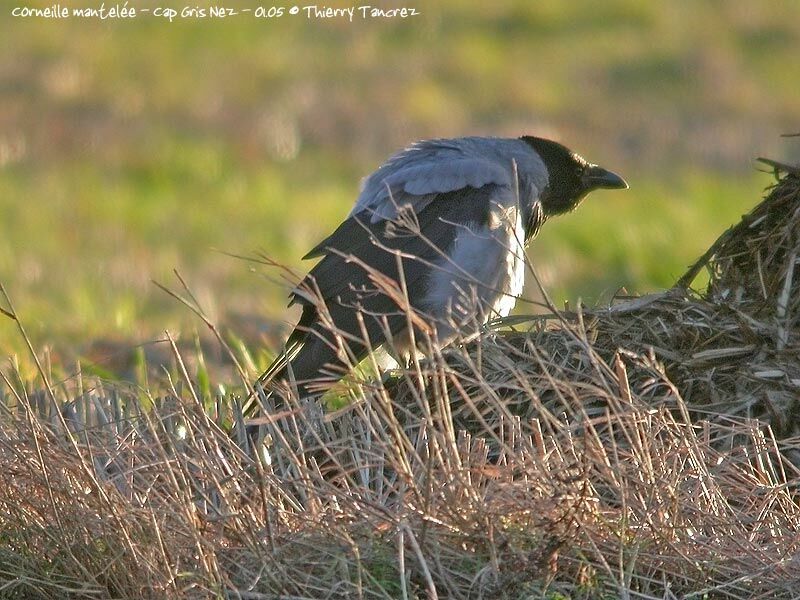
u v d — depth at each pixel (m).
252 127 35.03
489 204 11.53
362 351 10.77
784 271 9.89
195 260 22.73
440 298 11.23
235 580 7.41
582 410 7.58
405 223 9.45
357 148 33.75
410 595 7.16
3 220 25.97
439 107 37.25
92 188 29.22
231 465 7.95
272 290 20.14
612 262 22.17
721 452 8.65
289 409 8.40
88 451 7.78
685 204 27.94
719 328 9.73
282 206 28.31
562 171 12.88
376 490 8.33
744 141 34.75
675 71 41.28
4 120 34.22
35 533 7.63
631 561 7.34
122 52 41.12
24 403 7.91
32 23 42.88
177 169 31.16
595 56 42.72
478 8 47.19
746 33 44.84
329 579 7.30
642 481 7.68
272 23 45.06
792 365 9.32
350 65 41.19
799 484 8.49
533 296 17.95
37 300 18.23
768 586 7.45
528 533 7.46
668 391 9.09
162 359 13.38
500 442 7.69
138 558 7.29
